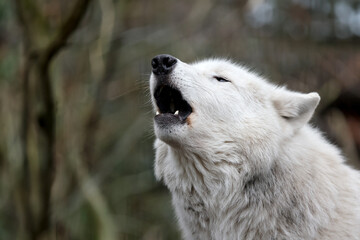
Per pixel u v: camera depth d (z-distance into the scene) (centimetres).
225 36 1484
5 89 1284
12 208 1420
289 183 641
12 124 1270
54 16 1248
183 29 1473
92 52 1324
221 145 660
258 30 1495
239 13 1491
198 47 1459
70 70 1384
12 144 1266
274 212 641
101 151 1500
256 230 650
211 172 664
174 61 680
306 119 686
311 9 1483
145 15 1535
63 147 1279
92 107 1364
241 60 1436
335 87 1453
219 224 665
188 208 689
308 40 1480
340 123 1412
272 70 1439
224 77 699
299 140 675
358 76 1492
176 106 703
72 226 1359
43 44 1055
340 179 664
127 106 1527
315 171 645
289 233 634
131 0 1388
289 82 1441
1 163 1305
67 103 1306
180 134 645
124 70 1500
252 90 700
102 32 1287
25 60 1042
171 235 1522
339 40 1530
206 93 672
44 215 1145
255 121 672
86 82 1368
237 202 655
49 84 994
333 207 633
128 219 1517
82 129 1347
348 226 632
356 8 1492
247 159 657
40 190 1130
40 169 1127
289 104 692
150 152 1573
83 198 1313
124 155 1460
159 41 1460
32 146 1193
